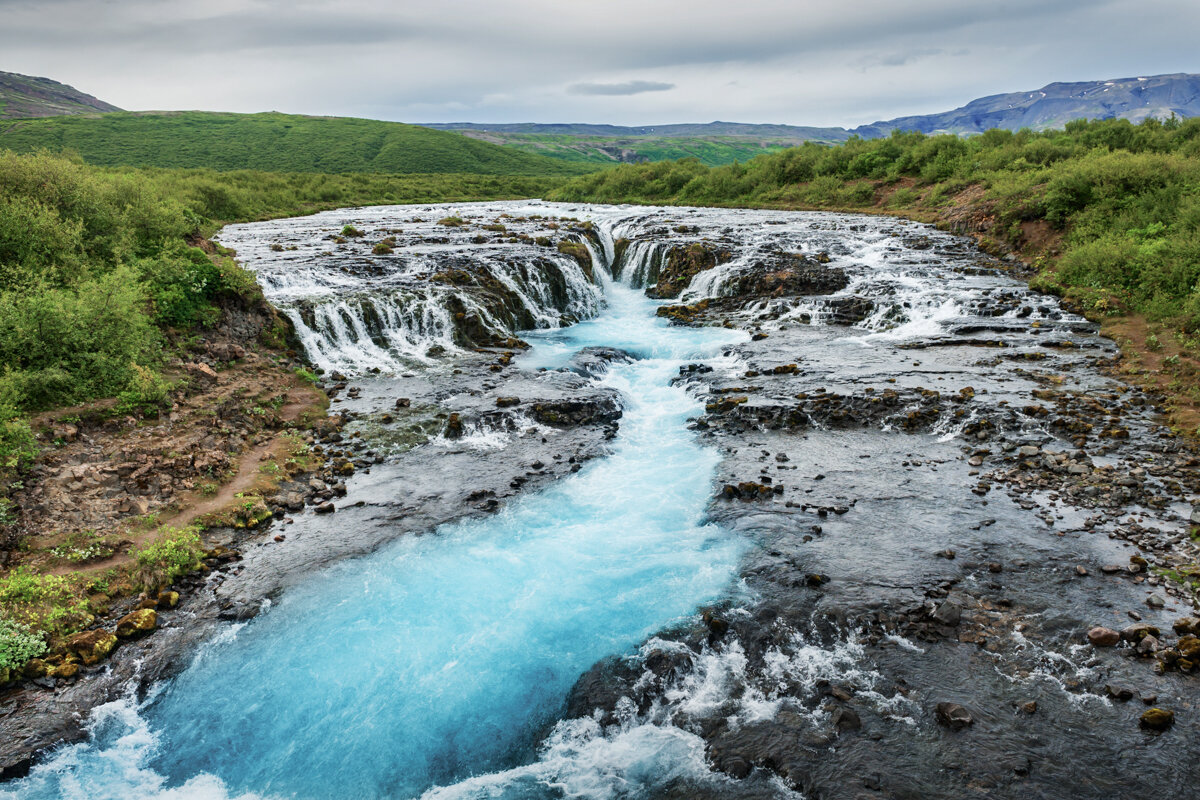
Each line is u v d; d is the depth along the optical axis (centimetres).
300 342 2119
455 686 892
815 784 716
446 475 1450
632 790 739
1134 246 2478
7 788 740
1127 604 962
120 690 880
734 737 790
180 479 1316
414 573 1121
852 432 1614
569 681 894
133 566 1088
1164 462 1348
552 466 1493
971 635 921
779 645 927
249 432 1573
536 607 1037
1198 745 735
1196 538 1098
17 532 1097
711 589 1058
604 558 1158
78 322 1551
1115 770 713
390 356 2198
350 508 1319
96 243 2019
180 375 1683
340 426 1678
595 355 2219
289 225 4619
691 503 1330
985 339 2188
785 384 1875
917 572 1062
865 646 915
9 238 1784
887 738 768
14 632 909
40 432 1333
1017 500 1262
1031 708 794
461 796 744
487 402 1788
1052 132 5078
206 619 1011
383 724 838
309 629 995
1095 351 2023
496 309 2533
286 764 788
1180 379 1728
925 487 1331
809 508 1273
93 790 749
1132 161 3105
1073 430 1500
